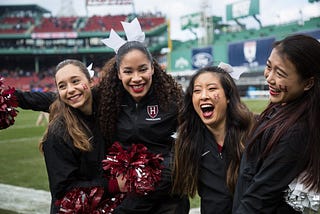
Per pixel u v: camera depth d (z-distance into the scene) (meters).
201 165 2.23
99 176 2.38
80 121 2.36
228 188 2.15
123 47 2.34
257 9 34.56
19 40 46.94
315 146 1.58
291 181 1.61
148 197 2.32
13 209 4.57
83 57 47.56
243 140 2.16
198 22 39.25
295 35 1.69
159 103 2.39
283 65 1.65
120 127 2.41
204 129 2.26
